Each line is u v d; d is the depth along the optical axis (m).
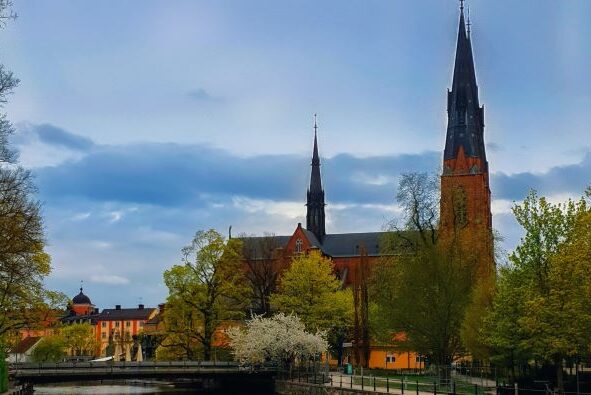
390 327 78.94
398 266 82.25
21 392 67.75
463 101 158.38
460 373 86.69
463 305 74.62
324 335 103.62
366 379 74.38
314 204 191.75
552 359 57.81
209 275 107.75
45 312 82.44
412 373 96.44
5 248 50.47
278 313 111.94
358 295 95.62
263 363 94.88
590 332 50.97
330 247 187.62
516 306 57.72
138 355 136.25
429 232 82.38
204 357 107.94
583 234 51.28
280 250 136.75
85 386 122.31
